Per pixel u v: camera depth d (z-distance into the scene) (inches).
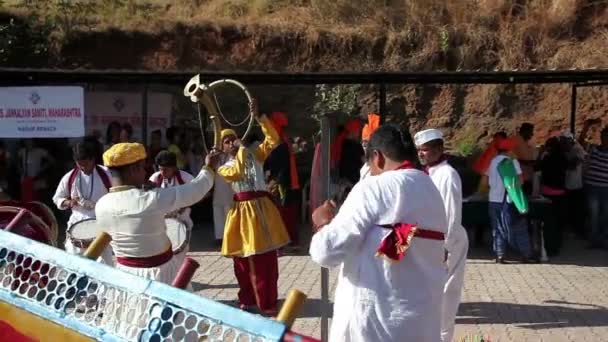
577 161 514.9
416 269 141.5
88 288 139.6
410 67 738.8
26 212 232.2
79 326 137.1
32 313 145.8
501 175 412.5
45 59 698.2
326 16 770.8
